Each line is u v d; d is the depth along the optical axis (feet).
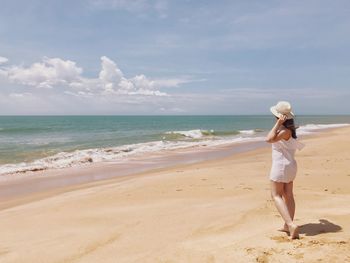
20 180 45.52
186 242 16.80
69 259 16.01
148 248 16.60
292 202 17.15
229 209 22.94
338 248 14.43
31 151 81.71
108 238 18.44
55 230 20.66
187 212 22.74
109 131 188.24
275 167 16.69
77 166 58.03
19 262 15.93
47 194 35.78
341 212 20.93
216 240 16.78
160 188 32.04
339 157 51.90
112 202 27.58
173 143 99.91
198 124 330.13
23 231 20.85
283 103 16.47
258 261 13.71
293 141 16.48
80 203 27.99
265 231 17.53
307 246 14.83
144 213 23.17
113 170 53.16
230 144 95.71
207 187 31.37
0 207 30.76
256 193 27.96
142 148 85.46
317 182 31.86
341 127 186.09
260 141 104.99
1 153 77.97
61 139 123.65
